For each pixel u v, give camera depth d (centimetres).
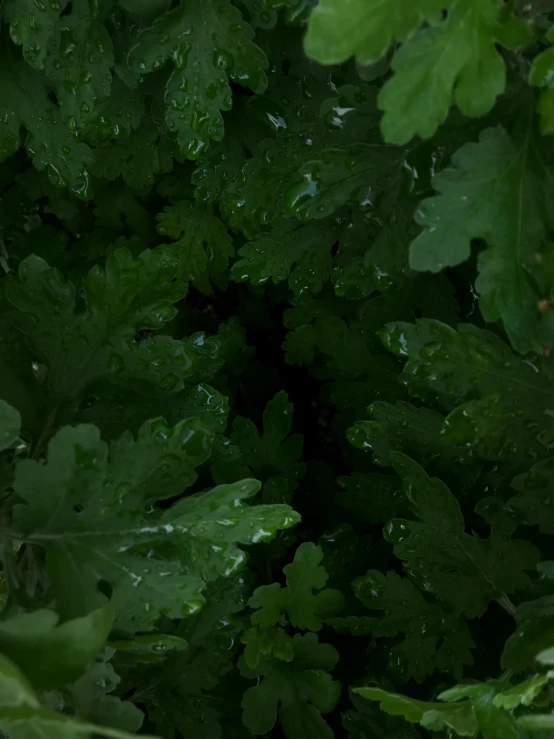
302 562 34
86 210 45
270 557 38
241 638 34
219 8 32
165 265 31
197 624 34
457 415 30
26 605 28
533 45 28
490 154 27
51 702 29
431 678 34
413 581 33
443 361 30
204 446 29
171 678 34
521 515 31
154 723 34
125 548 29
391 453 32
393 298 36
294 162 35
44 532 29
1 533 29
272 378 47
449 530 32
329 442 46
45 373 32
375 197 31
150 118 39
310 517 42
